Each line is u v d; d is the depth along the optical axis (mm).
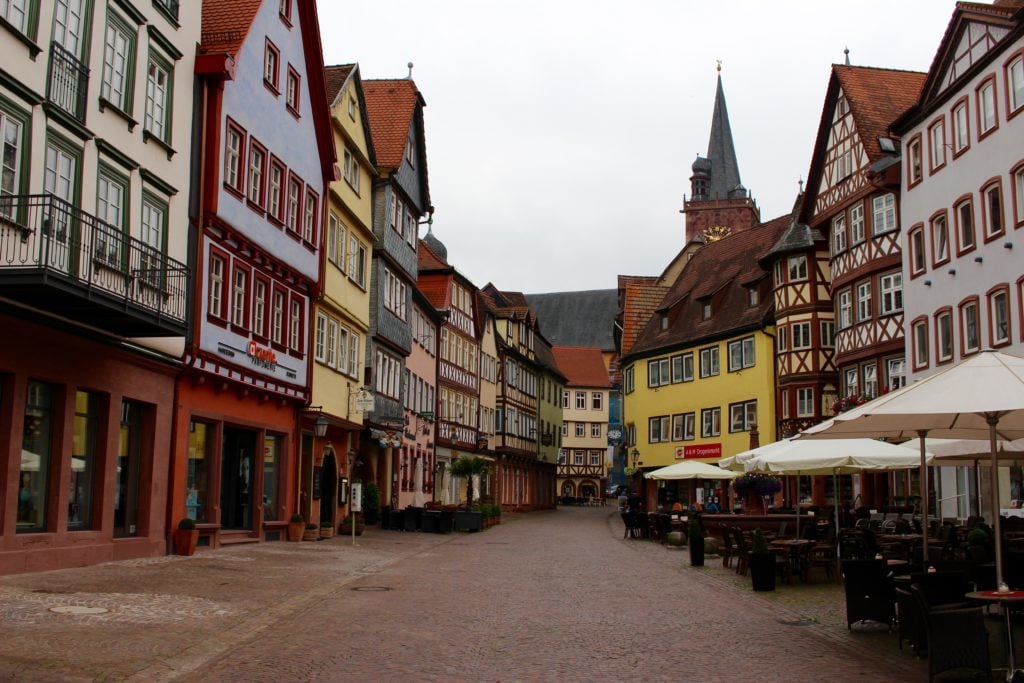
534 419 77062
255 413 25031
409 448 43875
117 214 18391
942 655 8938
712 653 10703
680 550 29266
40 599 12805
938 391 9773
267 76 25375
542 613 13781
